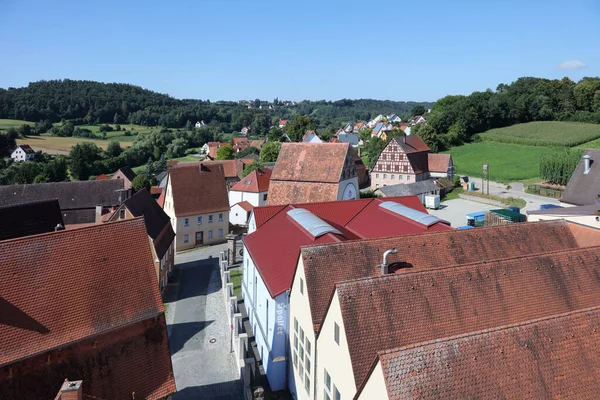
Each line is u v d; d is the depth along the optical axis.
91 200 78.81
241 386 31.38
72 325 22.56
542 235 32.19
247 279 42.47
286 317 29.78
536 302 22.53
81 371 22.06
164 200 72.94
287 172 65.75
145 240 26.92
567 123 169.38
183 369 33.75
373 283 20.81
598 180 52.62
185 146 190.88
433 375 14.53
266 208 45.75
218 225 71.44
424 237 29.69
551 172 102.25
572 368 15.54
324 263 26.20
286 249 34.69
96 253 25.16
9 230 44.00
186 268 58.41
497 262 23.44
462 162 137.00
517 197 93.56
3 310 21.23
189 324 41.59
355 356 18.86
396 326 19.97
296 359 27.78
